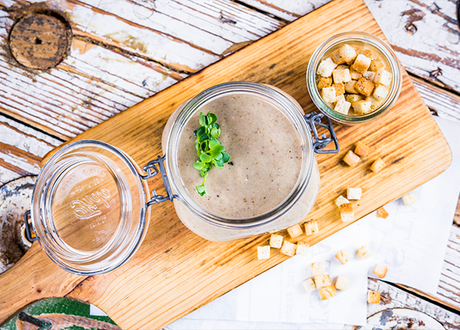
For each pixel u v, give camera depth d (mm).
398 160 540
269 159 479
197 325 581
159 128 542
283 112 478
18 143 582
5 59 583
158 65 579
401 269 583
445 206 581
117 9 581
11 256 574
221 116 486
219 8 581
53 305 590
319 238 542
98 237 493
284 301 575
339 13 543
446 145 538
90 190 500
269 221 457
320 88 533
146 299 539
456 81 592
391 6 592
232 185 478
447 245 589
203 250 541
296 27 543
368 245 578
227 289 539
